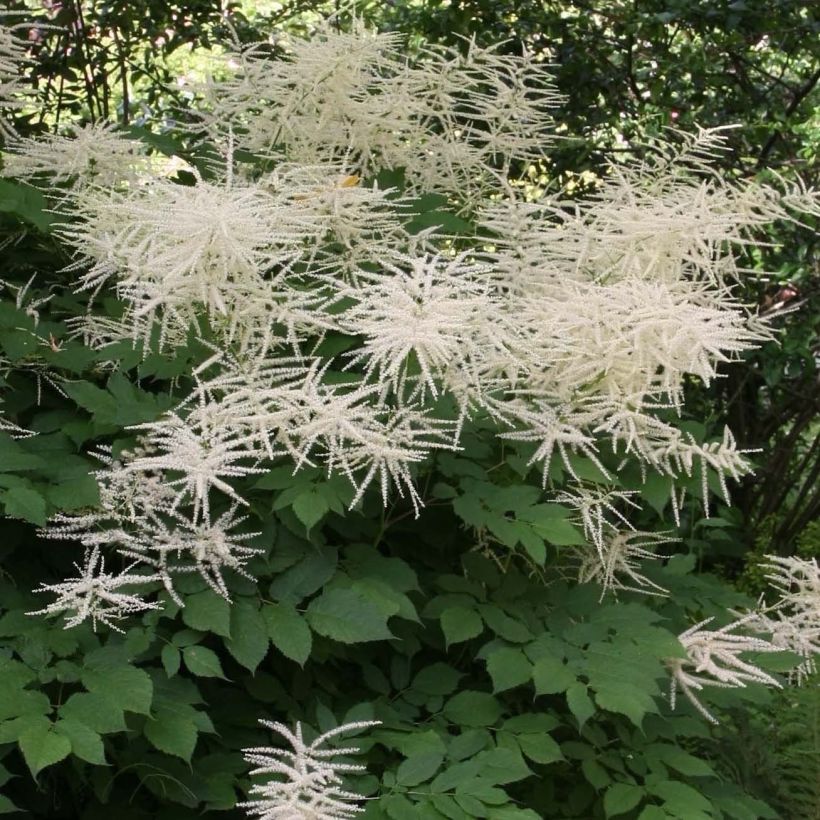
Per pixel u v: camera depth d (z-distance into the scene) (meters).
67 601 2.74
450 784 2.75
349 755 2.88
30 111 6.20
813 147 6.43
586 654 3.02
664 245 3.54
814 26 6.27
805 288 6.30
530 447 3.35
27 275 4.06
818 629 3.74
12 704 2.47
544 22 6.48
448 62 4.39
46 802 2.97
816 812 3.69
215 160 4.30
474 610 3.15
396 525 3.45
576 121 6.56
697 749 3.81
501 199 4.49
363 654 3.27
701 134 4.08
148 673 2.83
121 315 3.57
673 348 3.05
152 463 2.74
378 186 4.11
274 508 2.84
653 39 6.43
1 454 2.89
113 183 3.75
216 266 2.97
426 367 2.76
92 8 6.77
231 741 3.01
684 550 5.51
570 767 3.34
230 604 2.89
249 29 6.73
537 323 3.20
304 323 3.25
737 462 3.26
